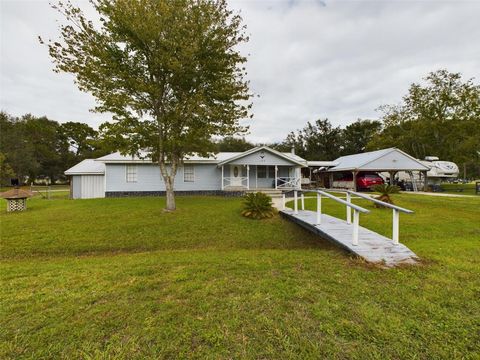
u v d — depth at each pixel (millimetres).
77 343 2363
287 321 2688
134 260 5227
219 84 9250
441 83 27812
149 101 9398
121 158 16812
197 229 8336
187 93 9469
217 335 2447
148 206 11352
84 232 7695
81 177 17281
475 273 4059
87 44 8180
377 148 33188
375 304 3047
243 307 2982
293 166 20578
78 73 8188
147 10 8148
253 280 3826
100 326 2617
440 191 22609
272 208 10375
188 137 9195
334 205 12508
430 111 28359
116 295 3344
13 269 4676
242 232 8273
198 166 18609
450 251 5480
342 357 2166
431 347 2289
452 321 2688
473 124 25688
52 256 6344
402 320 2699
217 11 8828
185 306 3012
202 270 4344
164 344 2338
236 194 17484
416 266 4383
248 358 2154
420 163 21469
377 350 2248
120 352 2229
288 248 7215
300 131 46312
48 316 2822
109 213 9891
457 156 27188
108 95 8430
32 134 42375
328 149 43094
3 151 32438
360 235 6246
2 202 14422
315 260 4891
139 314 2838
